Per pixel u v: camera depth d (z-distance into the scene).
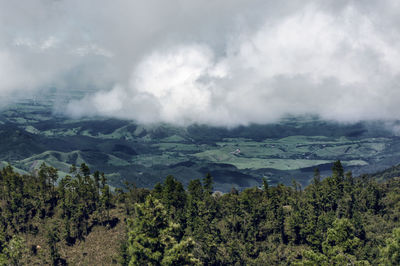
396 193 175.88
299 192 189.25
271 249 130.50
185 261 63.41
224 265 119.00
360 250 98.31
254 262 122.00
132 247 63.91
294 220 135.38
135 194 167.12
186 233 125.94
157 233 64.31
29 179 183.50
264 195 170.50
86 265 127.56
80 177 169.12
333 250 87.00
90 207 164.75
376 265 92.75
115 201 181.88
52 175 171.62
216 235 127.75
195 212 137.38
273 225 139.75
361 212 151.50
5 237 137.75
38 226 149.88
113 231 149.25
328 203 154.00
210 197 160.75
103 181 175.50
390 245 65.00
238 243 131.62
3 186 170.50
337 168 175.50
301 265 79.81
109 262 127.38
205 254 115.81
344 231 99.50
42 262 127.75
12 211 153.62
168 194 150.62
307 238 126.81
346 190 164.12
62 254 134.88
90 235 147.38
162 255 63.03
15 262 120.56
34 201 162.25
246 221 142.12
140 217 64.38
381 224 137.50
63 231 143.88
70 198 158.50
